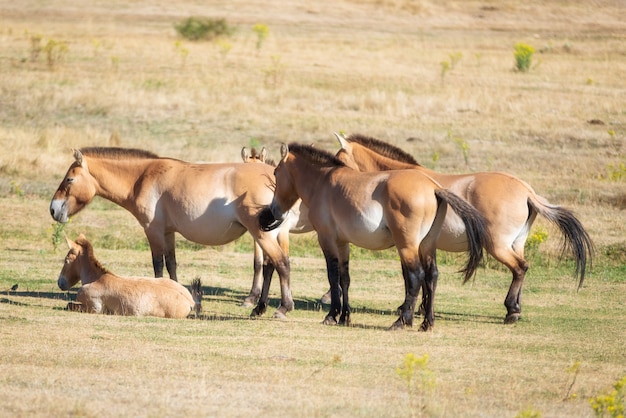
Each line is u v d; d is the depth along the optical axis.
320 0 190.62
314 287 48.41
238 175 40.56
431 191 35.41
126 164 42.38
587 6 192.50
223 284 48.31
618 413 22.77
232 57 125.00
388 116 95.81
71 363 27.75
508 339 35.09
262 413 23.09
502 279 50.75
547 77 117.81
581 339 35.38
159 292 37.03
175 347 30.81
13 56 117.06
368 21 175.62
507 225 40.53
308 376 27.31
